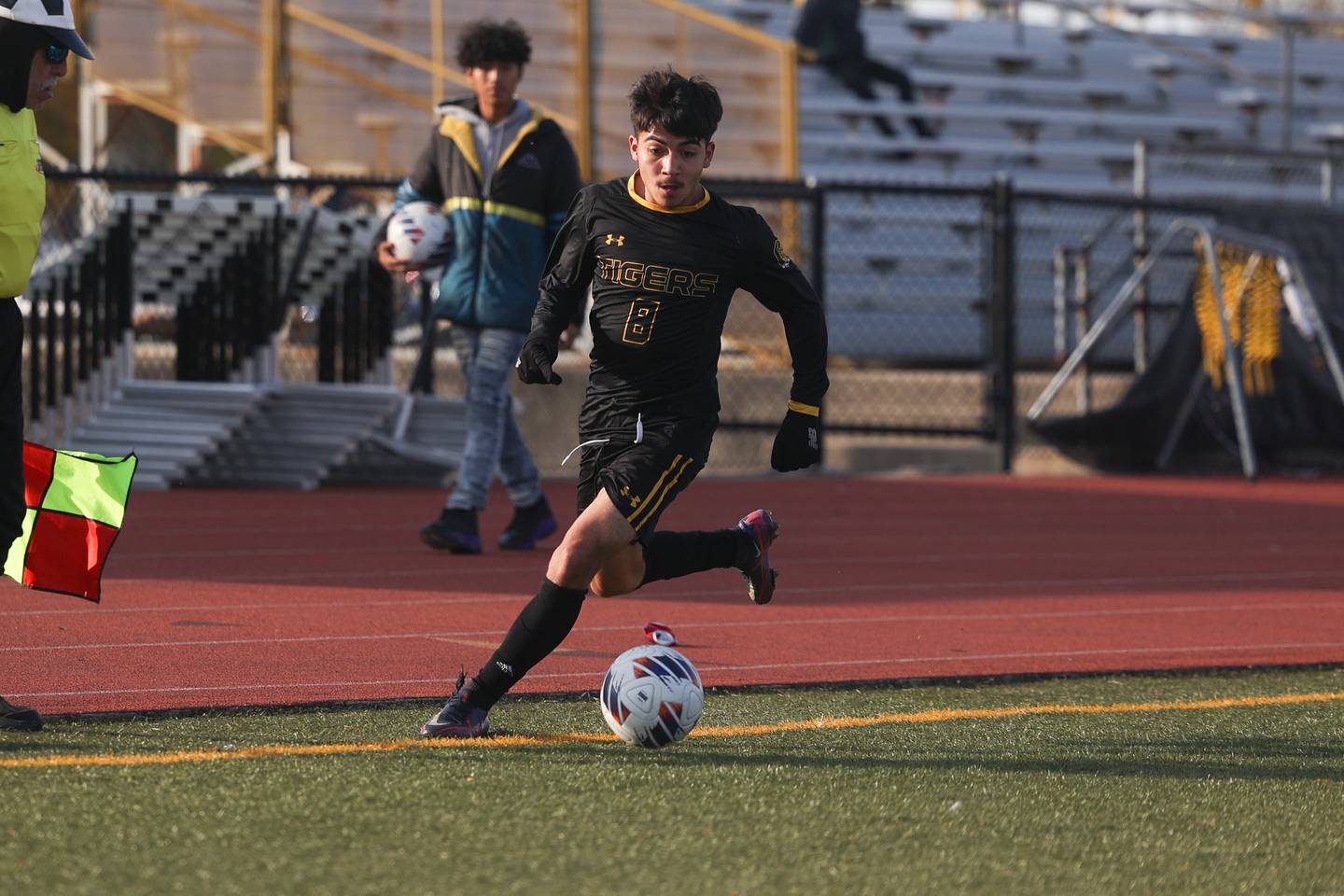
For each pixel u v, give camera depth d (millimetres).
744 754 15281
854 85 84875
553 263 16859
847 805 13492
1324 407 56281
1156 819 13266
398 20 65438
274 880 11133
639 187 16438
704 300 16172
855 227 80125
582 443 16609
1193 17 106500
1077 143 91375
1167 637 23203
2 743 15156
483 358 30172
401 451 46062
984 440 55406
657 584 27453
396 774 14203
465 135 29547
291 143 64562
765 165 66438
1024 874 11664
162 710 16797
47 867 11328
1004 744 16016
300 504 40969
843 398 62406
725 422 54281
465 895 10898
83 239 44438
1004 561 31969
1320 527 38906
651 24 66312
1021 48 98312
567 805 13281
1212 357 55750
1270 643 22844
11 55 15094
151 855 11664
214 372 46469
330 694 18016
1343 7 113688
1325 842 12664
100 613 23375
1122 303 53781
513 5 65875
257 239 45750
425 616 23812
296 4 65062
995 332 54938
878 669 20281
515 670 15859
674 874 11469
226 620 23094
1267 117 99125
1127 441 55125
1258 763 15336
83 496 16500
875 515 40875
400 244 29562
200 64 64562
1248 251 53969
